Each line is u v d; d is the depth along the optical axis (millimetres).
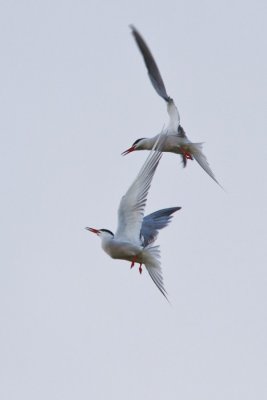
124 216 13055
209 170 16234
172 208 15469
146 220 15180
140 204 12859
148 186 12695
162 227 15086
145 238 14820
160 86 16500
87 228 13617
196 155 16328
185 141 16344
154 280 12953
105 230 13555
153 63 16375
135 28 16234
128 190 12906
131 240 13031
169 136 16328
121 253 13078
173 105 16453
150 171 12664
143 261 13109
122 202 12977
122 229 13102
